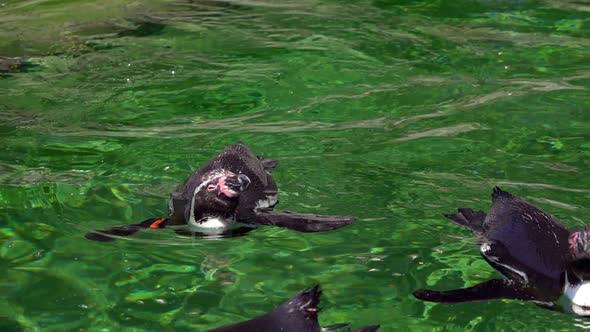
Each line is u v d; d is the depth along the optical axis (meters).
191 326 3.31
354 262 3.51
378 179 3.83
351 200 3.74
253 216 3.65
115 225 3.65
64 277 3.46
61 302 3.38
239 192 3.63
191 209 3.67
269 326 3.17
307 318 3.19
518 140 4.01
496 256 3.48
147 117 4.19
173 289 3.42
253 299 3.39
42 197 3.76
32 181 3.83
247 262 3.52
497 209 3.56
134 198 3.76
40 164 3.91
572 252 3.38
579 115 4.14
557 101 4.23
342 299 3.38
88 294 3.41
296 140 4.04
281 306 3.20
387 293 3.40
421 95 4.29
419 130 4.08
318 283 3.44
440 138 4.03
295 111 4.21
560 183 3.79
